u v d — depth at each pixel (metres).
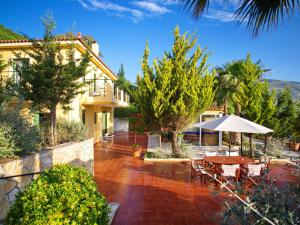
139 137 26.53
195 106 13.56
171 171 11.48
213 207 7.03
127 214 6.57
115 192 8.41
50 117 10.04
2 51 15.48
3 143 5.46
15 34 24.19
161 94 13.09
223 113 19.52
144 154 15.93
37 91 9.56
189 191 8.50
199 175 10.04
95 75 19.81
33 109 7.93
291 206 2.63
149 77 13.91
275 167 12.41
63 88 9.72
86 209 3.48
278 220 2.41
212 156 11.24
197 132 19.98
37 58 9.77
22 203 3.47
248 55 15.45
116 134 29.69
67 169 4.79
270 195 2.85
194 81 13.52
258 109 14.73
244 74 15.65
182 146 15.66
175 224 6.00
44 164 6.71
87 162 10.41
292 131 16.73
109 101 17.44
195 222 6.10
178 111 13.31
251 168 8.38
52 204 3.33
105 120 26.20
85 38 23.64
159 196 8.00
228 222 2.86
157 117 13.52
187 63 14.05
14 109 6.70
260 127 10.32
